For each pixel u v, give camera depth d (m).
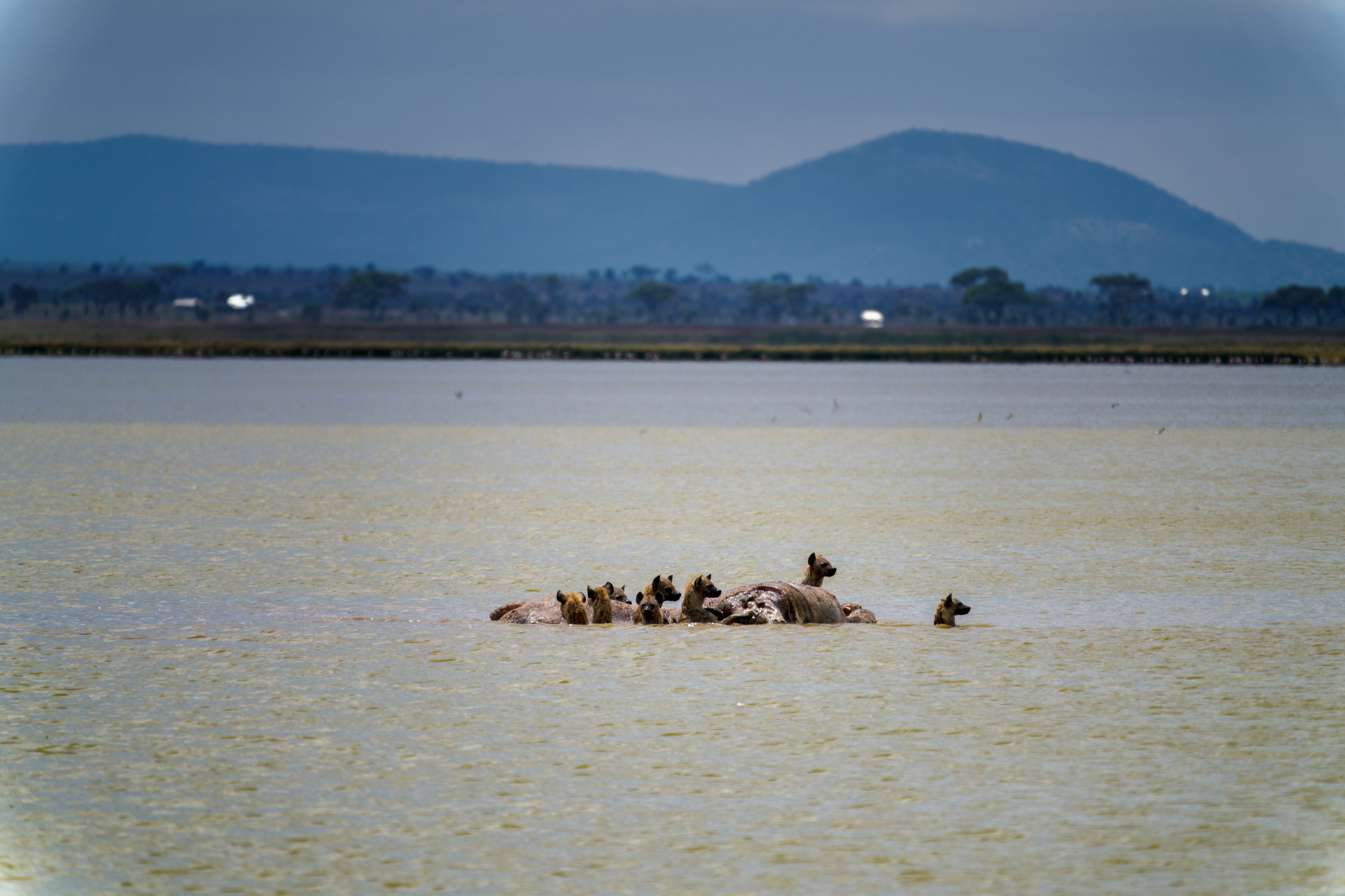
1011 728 56.81
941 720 58.03
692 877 42.03
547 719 58.31
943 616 79.50
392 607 85.88
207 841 44.75
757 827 45.84
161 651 71.88
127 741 55.12
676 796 48.75
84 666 68.25
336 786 49.84
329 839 44.84
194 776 50.81
